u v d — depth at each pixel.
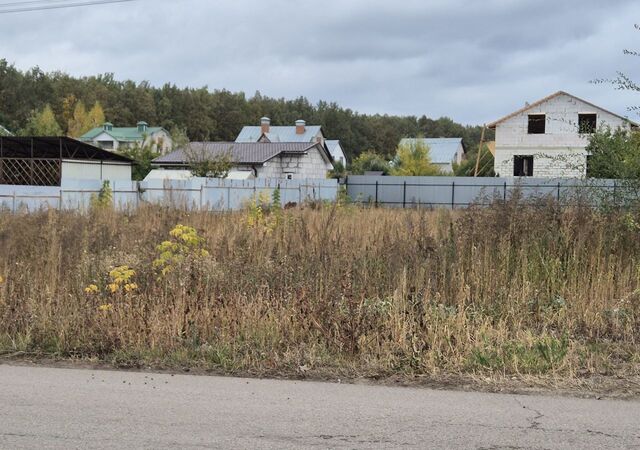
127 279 7.55
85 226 10.94
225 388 5.59
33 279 8.19
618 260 8.76
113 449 4.18
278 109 123.75
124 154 50.22
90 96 106.25
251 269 8.30
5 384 5.64
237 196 30.53
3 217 12.74
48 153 37.47
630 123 11.20
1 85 94.81
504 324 7.05
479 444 4.33
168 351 6.63
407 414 4.92
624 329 7.27
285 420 4.77
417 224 10.78
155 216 13.88
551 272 8.48
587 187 10.30
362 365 6.25
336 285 7.66
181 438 4.39
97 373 6.06
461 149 94.31
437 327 6.66
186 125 115.06
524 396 5.41
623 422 4.78
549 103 50.38
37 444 4.26
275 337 6.74
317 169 50.75
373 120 129.12
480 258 8.52
